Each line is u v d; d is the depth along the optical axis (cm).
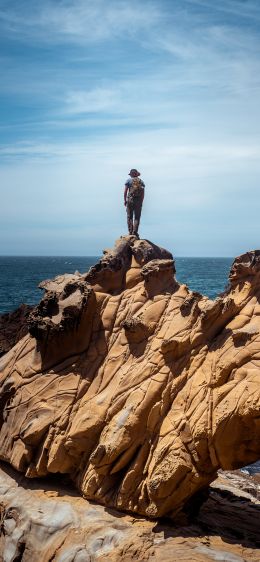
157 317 1463
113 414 1371
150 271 1517
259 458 1270
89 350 1505
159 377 1344
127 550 1188
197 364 1323
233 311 1346
